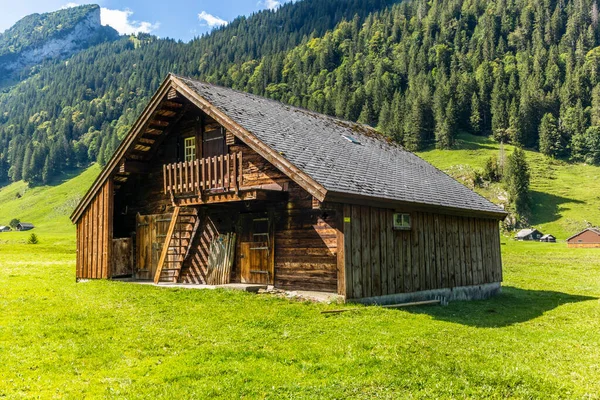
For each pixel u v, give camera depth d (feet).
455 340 32.60
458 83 570.46
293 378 24.52
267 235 52.95
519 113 517.55
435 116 523.70
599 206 381.81
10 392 22.84
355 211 45.88
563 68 604.49
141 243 67.56
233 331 33.63
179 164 54.85
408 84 625.82
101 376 25.35
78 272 66.90
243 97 60.75
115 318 38.17
